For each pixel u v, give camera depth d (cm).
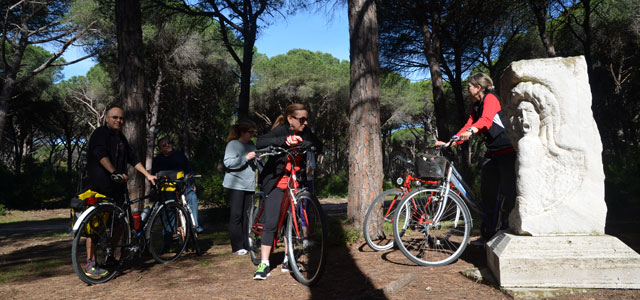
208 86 2655
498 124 341
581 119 262
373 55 475
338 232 435
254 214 379
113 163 354
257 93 3016
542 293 237
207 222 1007
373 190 463
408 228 352
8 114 2766
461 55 1495
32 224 1294
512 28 1516
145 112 543
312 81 2986
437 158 347
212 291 282
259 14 1176
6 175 1945
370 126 470
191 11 1162
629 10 1806
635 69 2164
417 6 1288
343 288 272
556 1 1301
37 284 340
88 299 280
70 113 3275
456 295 246
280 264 369
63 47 1811
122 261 356
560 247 251
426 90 3309
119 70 537
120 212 355
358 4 480
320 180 2453
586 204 259
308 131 352
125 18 534
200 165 1694
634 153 993
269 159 329
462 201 349
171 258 422
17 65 1794
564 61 265
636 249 377
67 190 2059
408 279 278
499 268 252
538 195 265
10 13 1809
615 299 225
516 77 272
